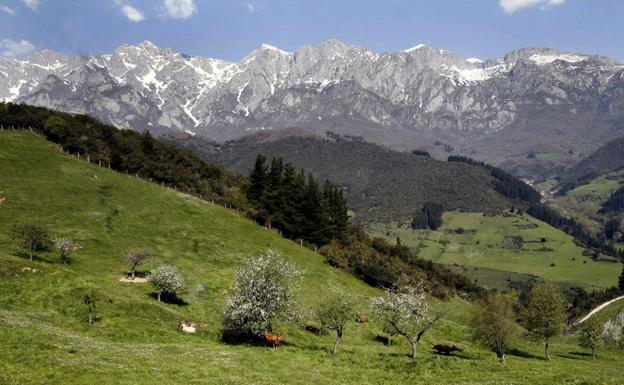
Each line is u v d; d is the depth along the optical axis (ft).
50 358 113.50
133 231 313.32
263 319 185.78
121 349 136.46
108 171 402.93
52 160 379.55
